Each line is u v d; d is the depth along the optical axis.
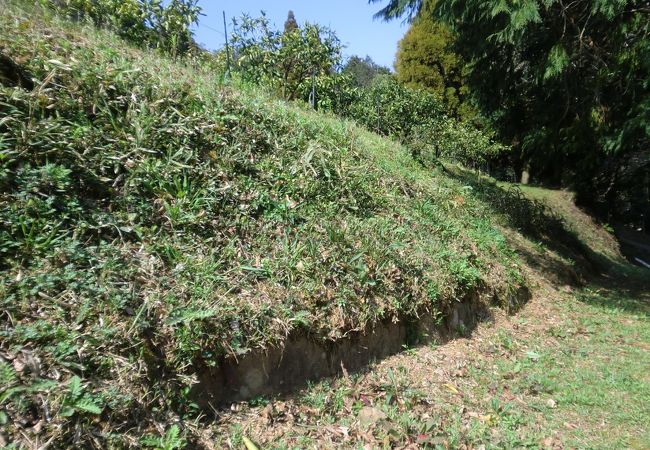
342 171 5.63
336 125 7.39
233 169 4.43
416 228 5.84
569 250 11.45
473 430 3.44
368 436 3.13
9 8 4.73
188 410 2.79
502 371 4.66
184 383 2.78
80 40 4.90
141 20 7.04
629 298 8.99
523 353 5.27
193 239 3.58
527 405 4.07
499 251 7.37
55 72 3.79
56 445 2.14
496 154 16.53
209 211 3.85
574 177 16.94
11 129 3.17
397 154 8.64
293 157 5.21
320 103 9.37
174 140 4.14
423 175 8.39
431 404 3.75
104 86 4.05
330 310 3.81
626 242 20.12
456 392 4.05
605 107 10.32
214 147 4.49
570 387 4.50
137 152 3.77
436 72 19.75
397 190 6.57
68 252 2.88
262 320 3.30
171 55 6.84
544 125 11.81
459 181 10.39
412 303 4.62
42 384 2.25
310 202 4.82
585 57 9.00
